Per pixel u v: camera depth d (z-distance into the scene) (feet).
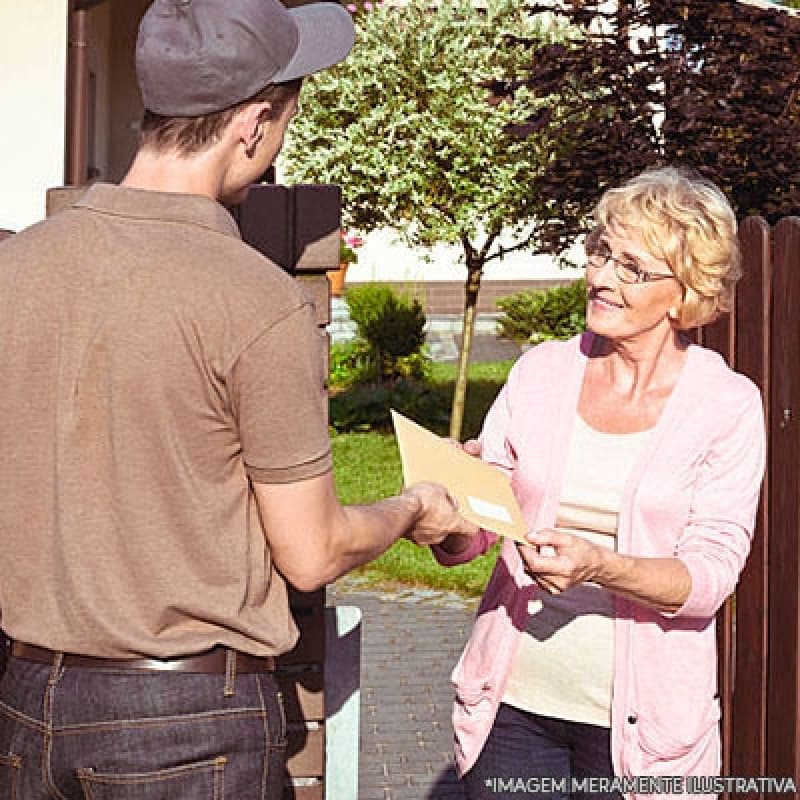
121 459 10.05
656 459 13.43
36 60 37.01
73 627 10.24
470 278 50.39
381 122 48.93
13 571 10.55
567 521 13.74
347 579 36.88
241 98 10.52
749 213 35.47
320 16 11.15
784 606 17.12
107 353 10.05
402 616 33.76
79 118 39.27
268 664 10.83
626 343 13.76
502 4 49.42
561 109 45.47
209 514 10.16
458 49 47.85
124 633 10.12
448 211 49.52
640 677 13.34
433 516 12.16
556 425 14.02
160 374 9.95
